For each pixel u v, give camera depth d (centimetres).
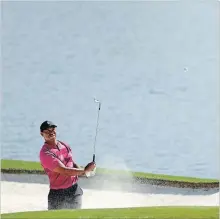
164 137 5828
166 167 4922
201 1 7919
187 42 7712
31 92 6594
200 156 5081
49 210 2381
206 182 3978
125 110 6788
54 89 6969
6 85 6481
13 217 2222
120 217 2177
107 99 6925
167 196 3831
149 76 7162
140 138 5834
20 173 3894
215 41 7594
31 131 5544
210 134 5747
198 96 6744
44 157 2438
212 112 6438
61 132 6091
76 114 6462
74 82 7156
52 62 7288
